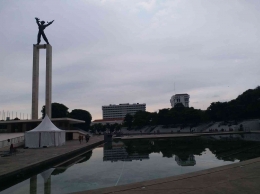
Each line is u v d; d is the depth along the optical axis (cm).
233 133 5903
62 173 1580
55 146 3250
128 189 716
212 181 781
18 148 3089
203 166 1691
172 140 4609
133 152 2761
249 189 684
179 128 9444
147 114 10569
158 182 788
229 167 1000
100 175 1455
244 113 7850
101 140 4772
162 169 1605
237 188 696
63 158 2256
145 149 3064
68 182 1296
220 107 8544
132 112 18962
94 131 11881
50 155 2138
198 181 786
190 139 4697
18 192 1132
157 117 9700
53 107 7619
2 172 1316
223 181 777
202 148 2900
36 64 5462
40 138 3159
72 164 1981
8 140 3083
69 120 5331
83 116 9250
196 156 2209
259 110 7494
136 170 1588
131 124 10769
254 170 929
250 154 2227
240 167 995
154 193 668
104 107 19488
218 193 655
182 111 9300
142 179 1315
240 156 2116
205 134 5872
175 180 808
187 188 708
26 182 1343
